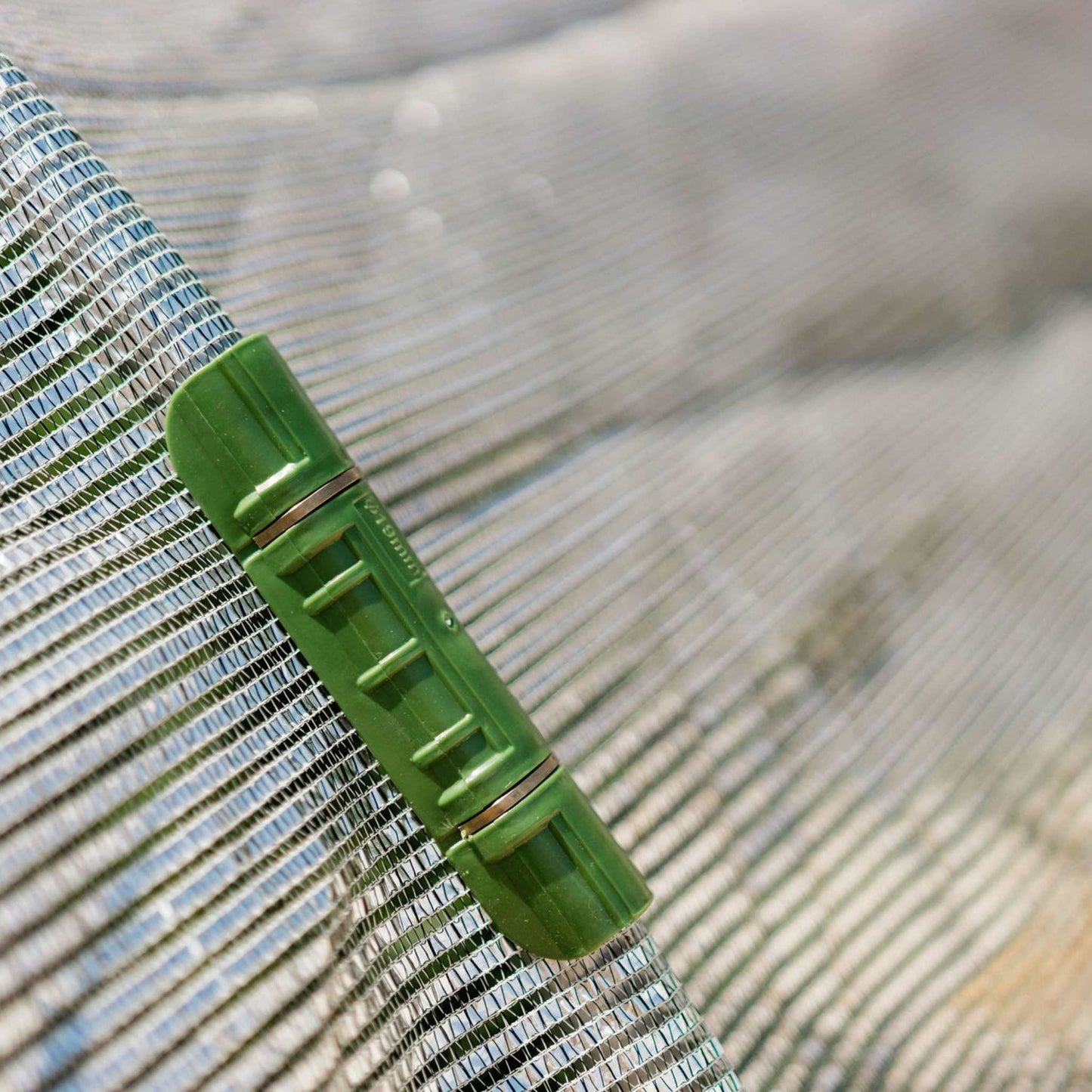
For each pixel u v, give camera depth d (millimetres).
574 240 567
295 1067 394
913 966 460
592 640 477
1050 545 564
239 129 497
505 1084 404
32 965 385
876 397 596
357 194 515
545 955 401
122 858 393
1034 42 849
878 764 489
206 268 462
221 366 396
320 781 407
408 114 558
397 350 493
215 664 405
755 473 525
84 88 460
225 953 395
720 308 589
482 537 479
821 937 459
